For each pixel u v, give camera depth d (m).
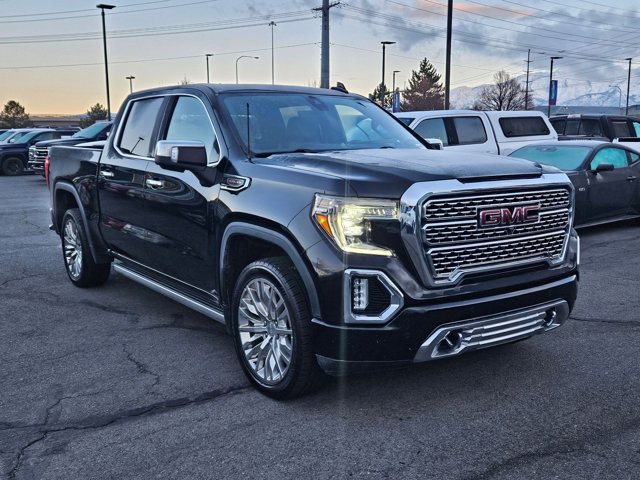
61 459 3.39
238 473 3.24
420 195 3.47
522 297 3.84
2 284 7.15
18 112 104.06
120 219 5.75
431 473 3.20
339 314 3.56
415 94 93.88
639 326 5.49
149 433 3.67
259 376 4.14
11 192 18.38
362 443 3.52
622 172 10.52
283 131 4.77
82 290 6.87
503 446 3.46
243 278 4.18
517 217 3.80
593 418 3.78
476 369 4.54
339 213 3.55
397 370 4.51
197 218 4.61
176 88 5.30
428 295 3.55
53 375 4.54
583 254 8.74
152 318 5.87
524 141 13.57
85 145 6.87
